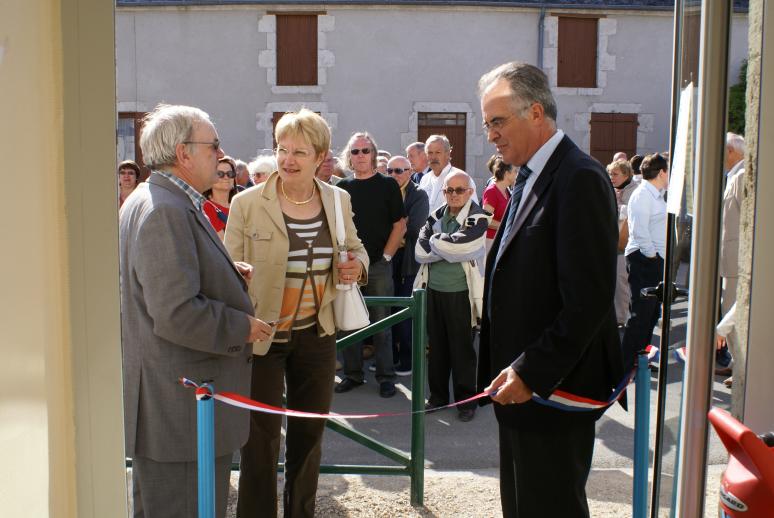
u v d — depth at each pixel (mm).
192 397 2461
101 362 1655
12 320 1412
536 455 2459
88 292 1634
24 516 1464
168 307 2359
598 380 2477
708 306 1748
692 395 1778
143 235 2385
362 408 5715
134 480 2615
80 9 1574
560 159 2381
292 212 3123
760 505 1730
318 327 3191
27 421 1468
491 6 17047
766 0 2010
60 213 1588
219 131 17188
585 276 2244
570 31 17562
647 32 17656
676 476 2074
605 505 3898
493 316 2502
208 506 2244
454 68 17188
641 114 17828
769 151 2053
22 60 1442
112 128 1626
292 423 3287
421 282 5473
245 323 2525
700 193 1732
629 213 7027
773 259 2080
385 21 17062
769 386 2111
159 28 16922
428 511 3830
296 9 16953
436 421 5402
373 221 6051
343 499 3955
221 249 2594
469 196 5375
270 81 17109
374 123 17266
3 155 1379
